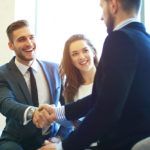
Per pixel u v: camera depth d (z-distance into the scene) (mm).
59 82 2475
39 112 1897
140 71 1277
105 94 1217
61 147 1323
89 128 1235
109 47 1265
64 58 2449
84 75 2414
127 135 1283
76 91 2420
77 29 3590
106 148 1336
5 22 3494
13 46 2463
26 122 2043
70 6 3648
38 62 2496
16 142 2254
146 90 1283
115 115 1213
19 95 2275
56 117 1819
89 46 2445
